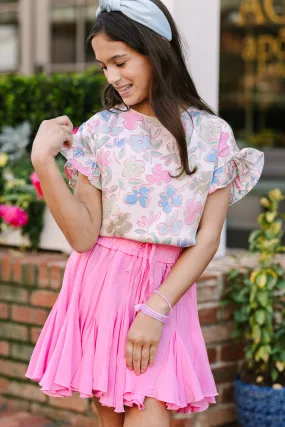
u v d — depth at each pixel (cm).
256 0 684
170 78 234
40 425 378
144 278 237
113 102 252
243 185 245
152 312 228
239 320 359
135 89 234
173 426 347
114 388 231
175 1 373
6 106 493
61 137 231
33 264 393
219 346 366
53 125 231
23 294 399
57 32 705
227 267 378
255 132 744
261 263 358
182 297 244
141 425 232
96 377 231
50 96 470
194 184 235
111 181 237
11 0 725
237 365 374
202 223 239
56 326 243
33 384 396
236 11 699
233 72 732
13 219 414
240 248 570
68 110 463
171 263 240
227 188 241
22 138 465
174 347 236
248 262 396
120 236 238
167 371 231
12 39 728
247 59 719
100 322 235
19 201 428
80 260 245
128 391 229
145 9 228
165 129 238
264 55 707
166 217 233
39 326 393
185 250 238
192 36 381
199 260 235
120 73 232
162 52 231
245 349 366
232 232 591
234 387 360
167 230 233
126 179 235
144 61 231
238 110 746
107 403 231
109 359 232
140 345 228
